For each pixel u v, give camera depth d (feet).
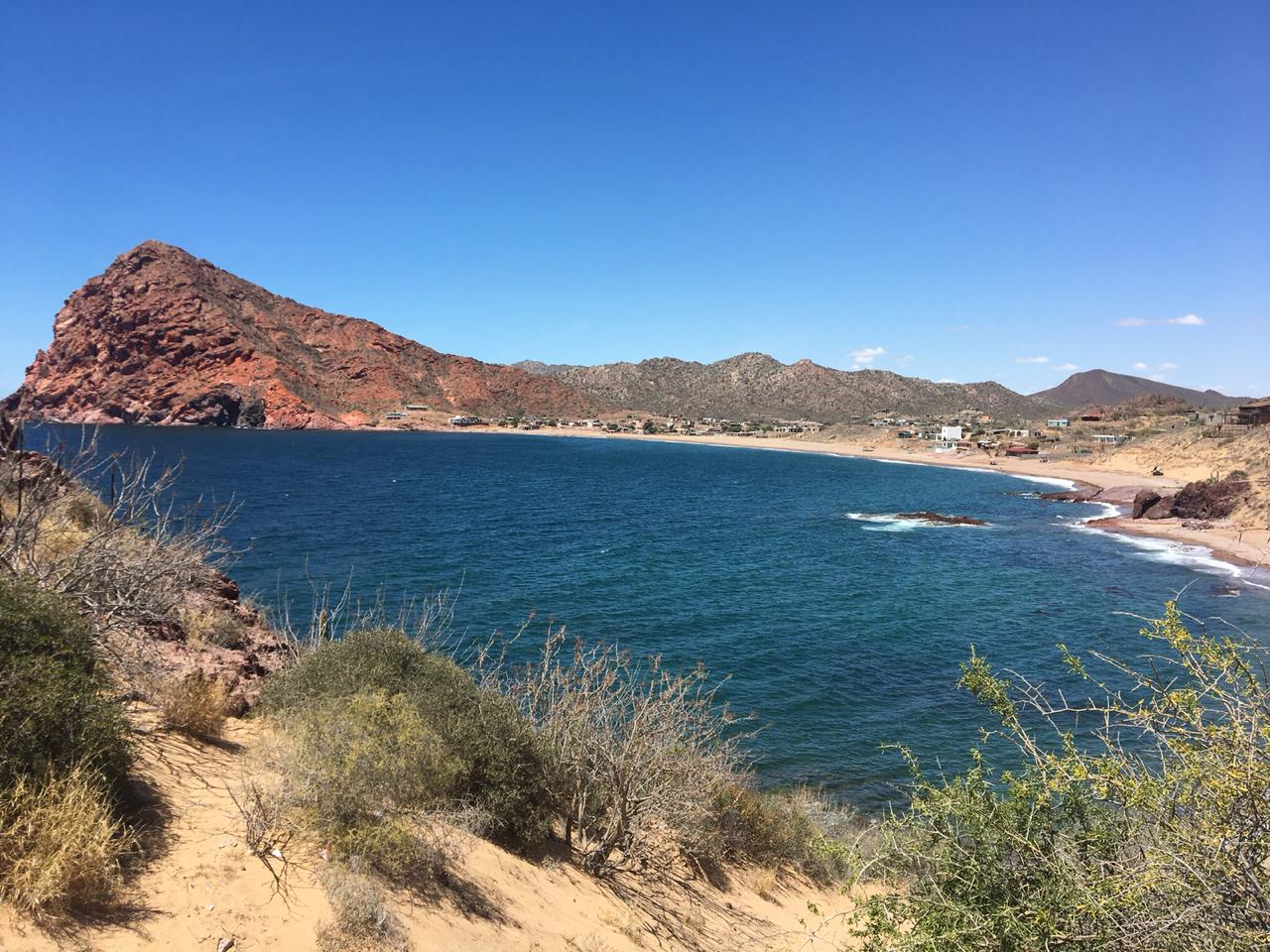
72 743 13.74
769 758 54.54
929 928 13.12
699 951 22.25
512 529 164.45
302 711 21.79
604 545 147.43
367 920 14.03
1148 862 10.50
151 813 15.15
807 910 29.04
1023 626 93.91
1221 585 122.31
